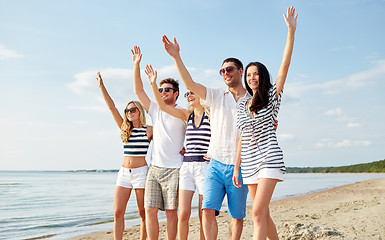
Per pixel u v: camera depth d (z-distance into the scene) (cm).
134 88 449
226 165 357
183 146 432
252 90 335
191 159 391
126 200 438
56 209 1261
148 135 454
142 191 435
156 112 439
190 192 389
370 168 12706
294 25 310
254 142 310
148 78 415
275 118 319
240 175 351
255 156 308
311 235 484
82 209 1263
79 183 4256
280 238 491
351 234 505
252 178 310
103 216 1038
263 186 292
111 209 1259
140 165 437
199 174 385
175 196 409
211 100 369
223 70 365
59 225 849
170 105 457
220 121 363
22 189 2797
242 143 324
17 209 1276
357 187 2253
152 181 416
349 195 1517
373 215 711
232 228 372
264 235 288
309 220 685
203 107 401
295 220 700
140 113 445
